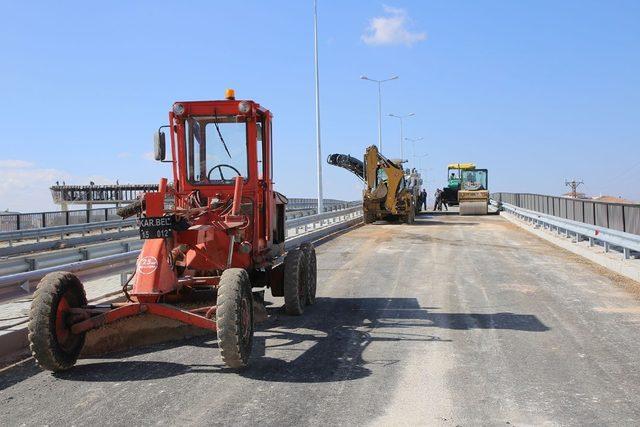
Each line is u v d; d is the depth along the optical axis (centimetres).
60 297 629
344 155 3519
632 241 1335
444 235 2439
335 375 617
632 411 508
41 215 2959
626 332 791
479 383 587
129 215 771
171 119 859
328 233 2586
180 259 741
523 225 2828
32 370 652
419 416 500
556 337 769
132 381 604
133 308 635
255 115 862
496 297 1058
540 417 496
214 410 518
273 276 945
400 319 893
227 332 596
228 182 863
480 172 5194
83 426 487
